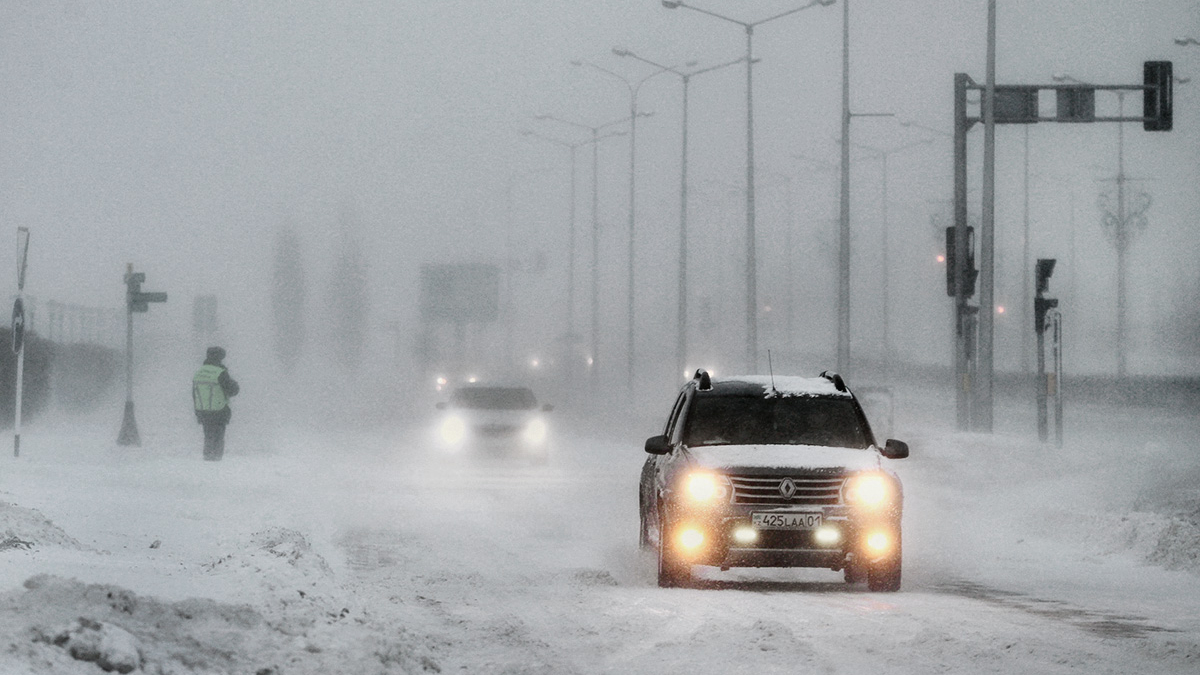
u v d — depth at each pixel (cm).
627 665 2802
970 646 3011
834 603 3794
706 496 4091
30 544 3938
